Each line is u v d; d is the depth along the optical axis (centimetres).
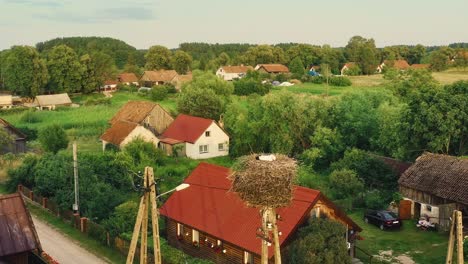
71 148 6206
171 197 3334
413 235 3534
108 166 4412
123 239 3169
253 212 2806
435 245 3312
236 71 15912
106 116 8912
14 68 11544
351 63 16950
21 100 11788
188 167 5306
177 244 3191
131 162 4662
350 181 4281
